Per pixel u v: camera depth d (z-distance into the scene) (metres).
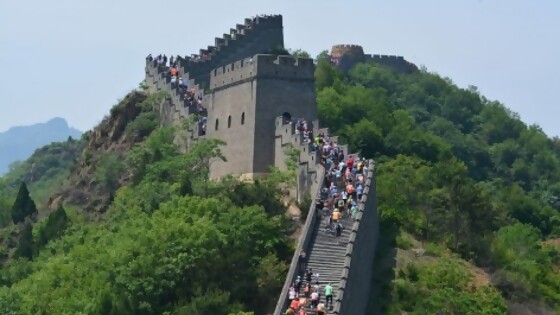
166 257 146.88
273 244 151.62
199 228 149.62
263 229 153.00
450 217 173.25
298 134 169.50
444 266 156.50
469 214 174.25
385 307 144.75
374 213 158.75
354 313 134.75
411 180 194.00
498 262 171.00
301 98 181.62
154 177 182.38
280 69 180.75
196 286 144.12
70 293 153.88
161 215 160.25
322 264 136.50
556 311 165.12
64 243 179.88
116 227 175.00
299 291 130.88
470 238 171.88
